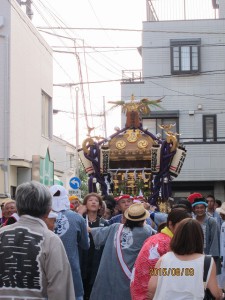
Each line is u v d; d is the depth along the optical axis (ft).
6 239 16.35
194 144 97.91
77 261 25.44
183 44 102.17
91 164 53.93
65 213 25.43
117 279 24.08
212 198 45.75
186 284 17.67
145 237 24.27
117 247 24.31
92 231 25.32
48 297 15.89
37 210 16.58
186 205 32.86
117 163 56.59
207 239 36.17
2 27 72.59
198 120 101.76
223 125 101.19
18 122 75.36
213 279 17.78
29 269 15.98
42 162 85.66
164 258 18.13
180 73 102.17
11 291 16.02
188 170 97.71
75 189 77.10
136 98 102.83
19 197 16.66
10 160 72.38
